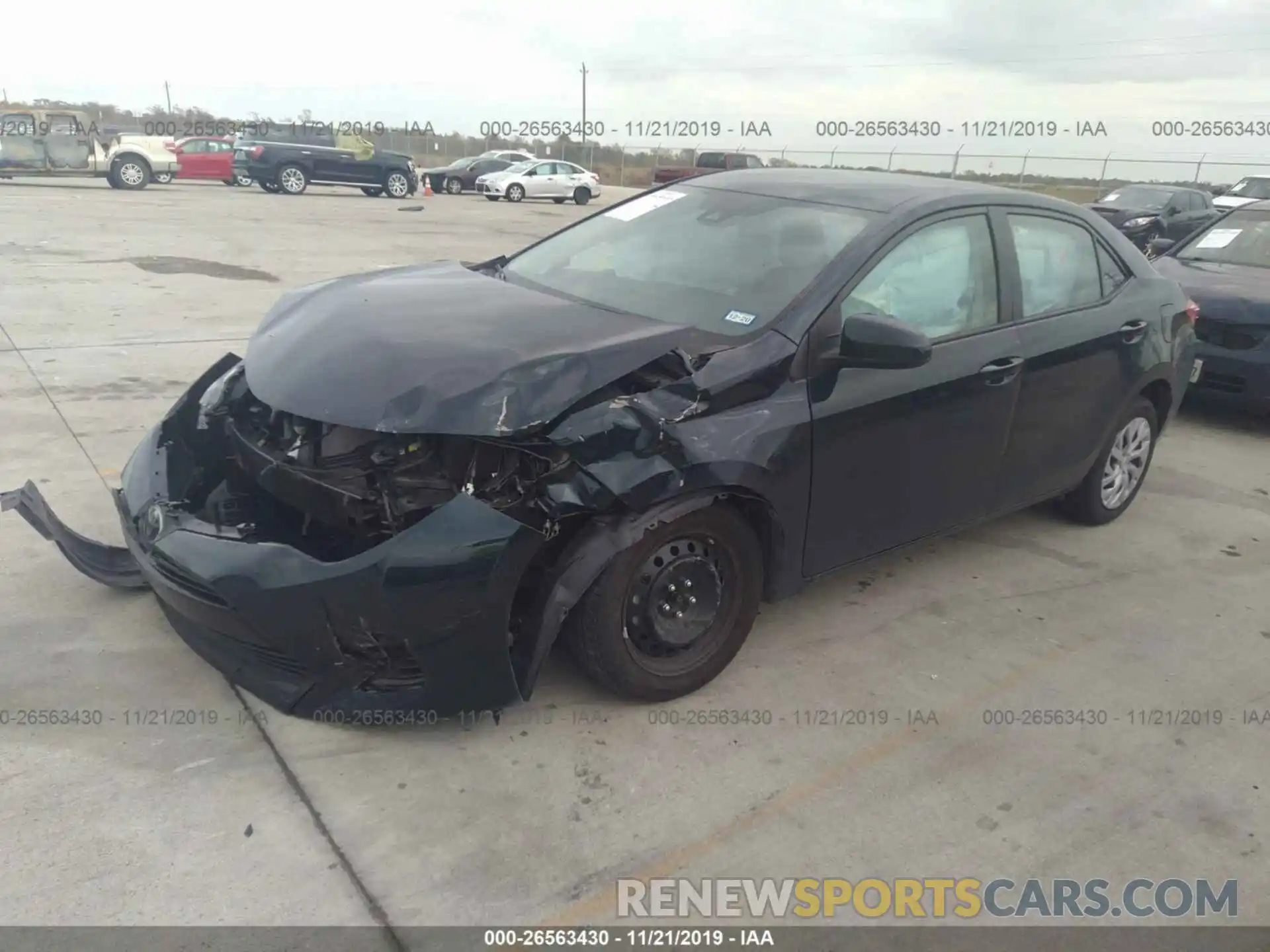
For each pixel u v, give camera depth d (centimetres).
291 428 312
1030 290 406
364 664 279
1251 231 774
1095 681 353
